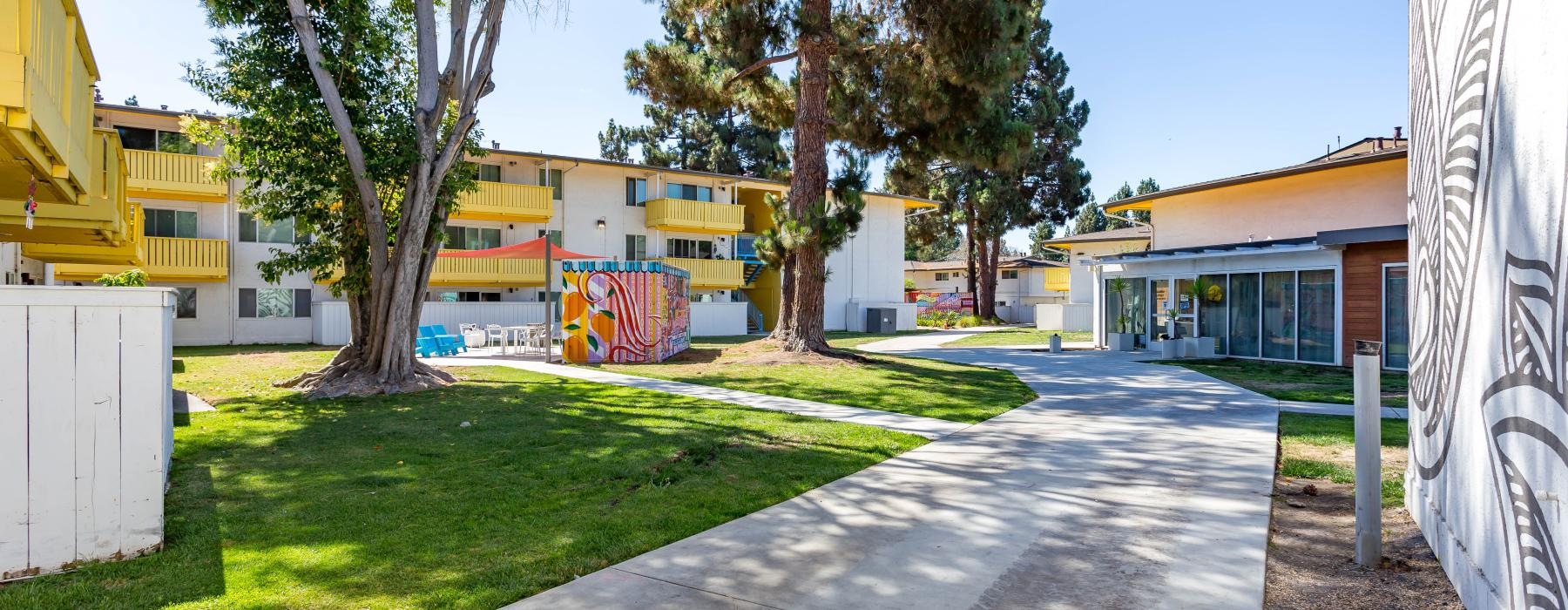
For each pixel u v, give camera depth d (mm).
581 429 8961
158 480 4582
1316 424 9492
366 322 14039
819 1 17969
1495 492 3373
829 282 41781
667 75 20484
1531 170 2934
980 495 6043
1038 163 46188
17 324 4098
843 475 6762
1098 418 9969
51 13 6145
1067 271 48188
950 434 8812
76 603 3803
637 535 5004
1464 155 3898
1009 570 4387
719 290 38625
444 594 3977
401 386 12617
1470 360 3764
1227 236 23922
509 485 6305
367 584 4121
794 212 18016
